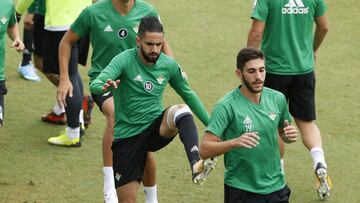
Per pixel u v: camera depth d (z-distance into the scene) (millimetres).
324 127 37031
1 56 30734
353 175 32219
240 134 23609
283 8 30156
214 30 49875
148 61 25719
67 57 29938
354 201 30000
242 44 47781
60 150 34031
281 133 24797
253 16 30141
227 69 44000
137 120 26250
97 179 31406
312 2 30516
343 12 53531
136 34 29031
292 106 31266
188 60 45031
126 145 26312
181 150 34312
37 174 31656
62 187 30609
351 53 46875
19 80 41781
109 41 28984
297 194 30641
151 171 27891
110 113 28656
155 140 26250
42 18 35656
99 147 34500
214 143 22844
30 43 41188
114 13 28922
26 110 38094
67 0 35031
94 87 25094
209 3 55031
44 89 40812
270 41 30609
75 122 34031
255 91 23469
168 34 48875
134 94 26125
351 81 42906
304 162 33500
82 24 29266
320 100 40250
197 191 30625
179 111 25141
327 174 30062
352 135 36250
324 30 31391
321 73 43875
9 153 33531
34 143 34625
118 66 25734
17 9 35750
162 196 30047
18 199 29438
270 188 23844
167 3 54750
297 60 30594
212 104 39219
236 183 23828
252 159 23578
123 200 26562
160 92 26375
